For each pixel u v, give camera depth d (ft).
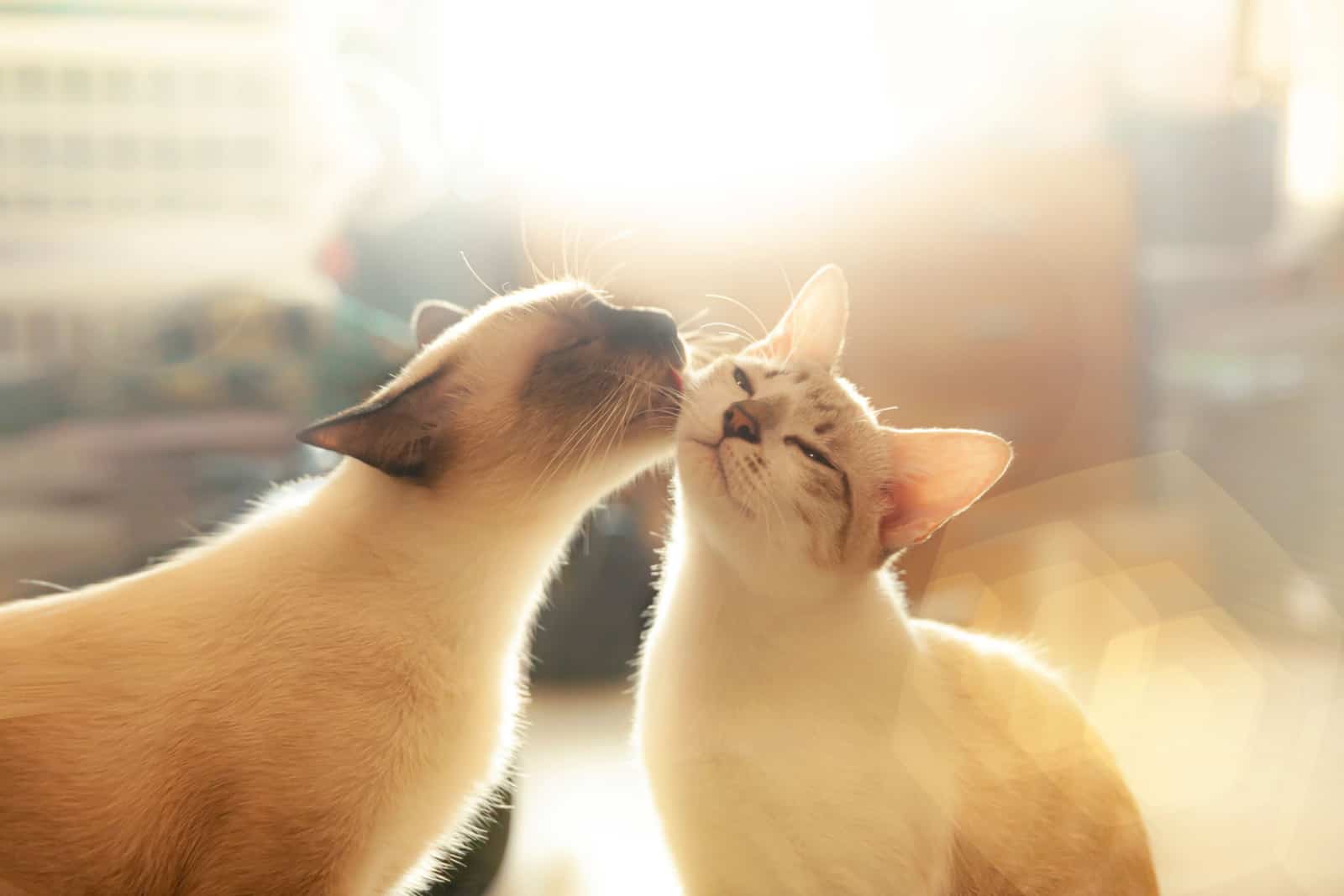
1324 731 2.30
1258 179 4.43
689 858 2.40
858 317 3.30
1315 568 2.83
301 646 2.34
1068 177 3.62
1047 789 2.29
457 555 2.48
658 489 2.90
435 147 3.55
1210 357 4.07
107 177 3.68
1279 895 2.20
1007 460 2.42
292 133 3.64
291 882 2.27
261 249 3.66
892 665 2.37
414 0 3.51
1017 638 2.50
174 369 3.65
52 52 3.64
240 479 3.52
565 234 3.12
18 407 3.61
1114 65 4.09
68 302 3.67
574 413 2.56
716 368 2.62
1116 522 2.66
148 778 2.26
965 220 3.40
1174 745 2.32
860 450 2.49
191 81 3.66
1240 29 4.26
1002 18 3.78
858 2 3.43
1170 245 4.26
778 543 2.42
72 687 2.29
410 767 2.37
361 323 3.57
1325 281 4.35
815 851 2.27
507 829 2.83
